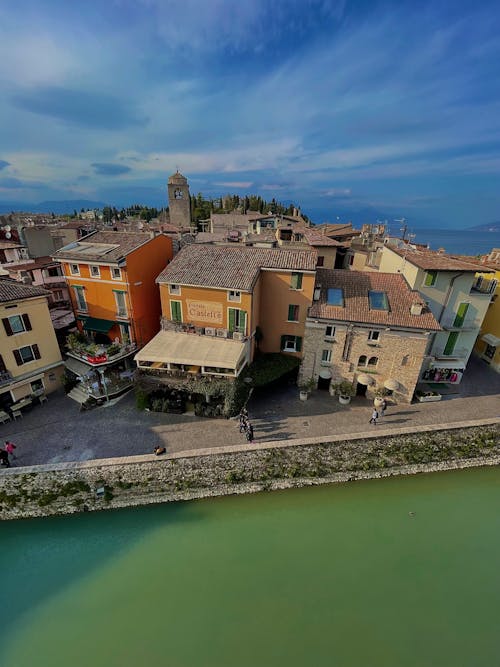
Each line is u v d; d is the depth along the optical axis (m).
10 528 21.73
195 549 20.45
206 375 27.86
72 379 31.56
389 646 16.17
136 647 15.96
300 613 17.34
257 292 30.64
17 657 15.74
